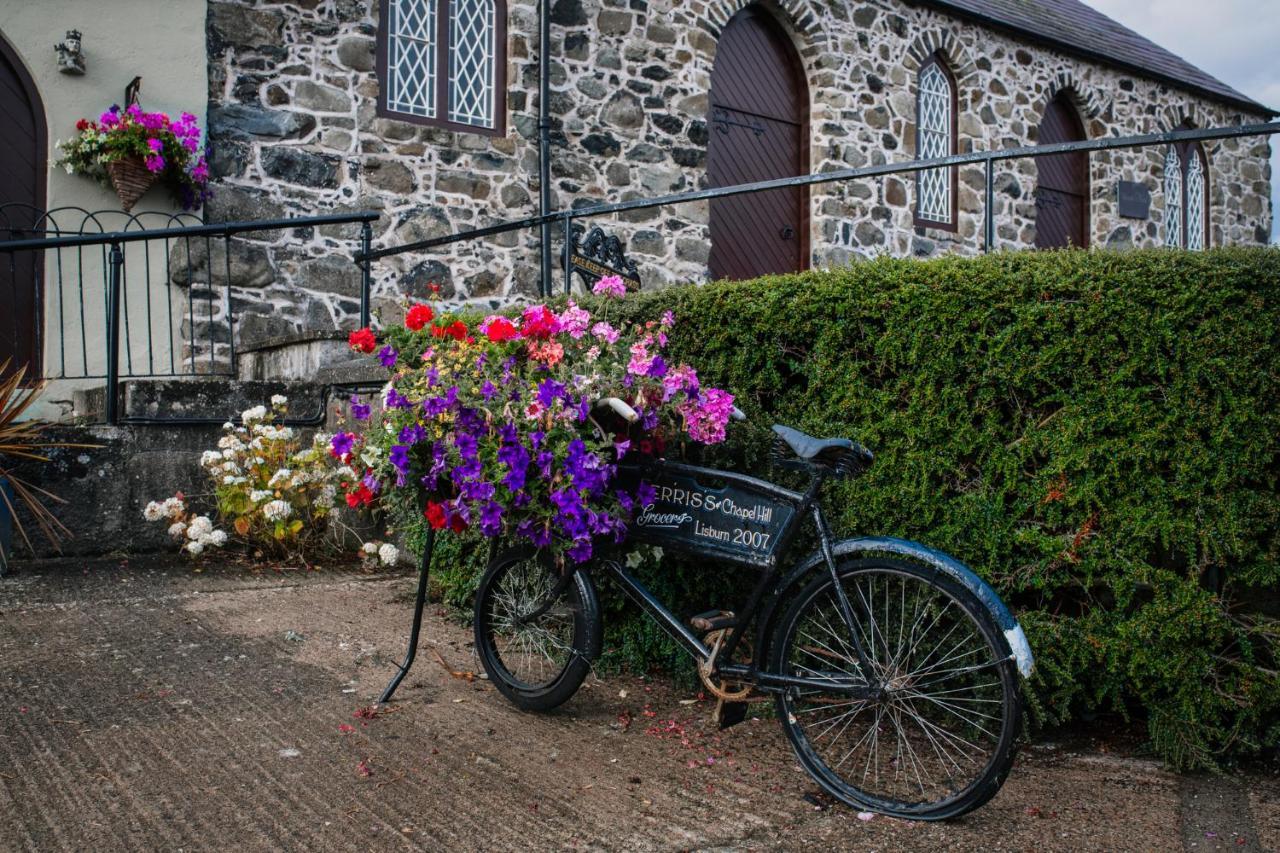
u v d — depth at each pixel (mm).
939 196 11375
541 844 2129
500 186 8438
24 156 6730
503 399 2789
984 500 2854
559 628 3039
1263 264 2635
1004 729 2242
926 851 2178
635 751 2715
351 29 7801
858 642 2457
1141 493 2684
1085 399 2723
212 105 7219
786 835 2236
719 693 2680
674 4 9438
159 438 5094
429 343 3740
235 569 4754
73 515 4871
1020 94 11930
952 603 2709
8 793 2254
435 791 2373
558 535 2834
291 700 2971
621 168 9117
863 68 10633
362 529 5219
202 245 7098
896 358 2941
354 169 7773
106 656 3328
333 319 7633
